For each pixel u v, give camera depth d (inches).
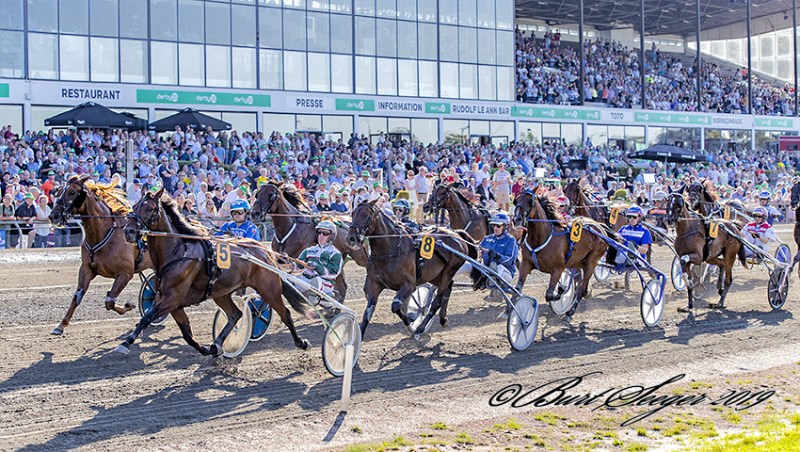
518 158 1216.2
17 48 1033.5
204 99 1149.7
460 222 546.0
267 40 1205.7
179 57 1140.5
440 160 1103.0
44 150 886.4
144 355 390.0
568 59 1700.3
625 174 1338.6
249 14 1189.7
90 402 318.7
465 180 884.6
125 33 1101.7
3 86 1016.2
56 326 445.7
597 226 489.4
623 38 2095.2
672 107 1699.1
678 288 616.1
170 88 1123.9
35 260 681.6
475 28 1397.6
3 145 876.6
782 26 2133.4
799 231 613.3
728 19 2113.7
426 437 283.7
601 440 284.4
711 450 272.2
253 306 413.1
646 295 477.4
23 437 279.7
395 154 1096.8
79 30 1071.0
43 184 792.3
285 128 1224.2
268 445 275.6
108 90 1082.7
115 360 379.6
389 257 401.1
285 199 492.4
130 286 573.6
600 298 575.5
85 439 279.1
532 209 455.5
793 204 839.1
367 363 385.4
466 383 354.9
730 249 543.8
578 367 385.7
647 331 471.5
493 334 451.5
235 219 468.4
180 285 352.5
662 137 1652.3
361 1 1283.2
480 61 1406.3
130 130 1044.5
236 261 366.9
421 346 420.2
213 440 279.6
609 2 1786.4
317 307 421.7
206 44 1159.0
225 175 917.2
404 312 428.1
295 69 1230.9
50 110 1053.2
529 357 404.5
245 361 383.2
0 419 297.1
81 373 357.4
